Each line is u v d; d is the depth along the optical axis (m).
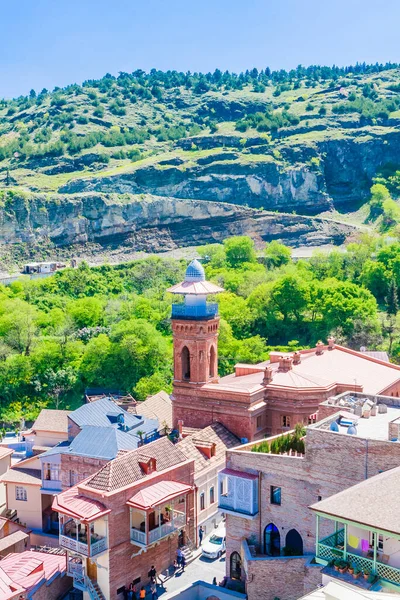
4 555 65.88
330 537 40.19
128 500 54.59
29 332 137.75
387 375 79.75
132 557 55.09
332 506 37.62
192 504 61.12
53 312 155.50
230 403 71.25
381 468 45.62
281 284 146.00
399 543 37.28
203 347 73.88
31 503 73.62
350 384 72.75
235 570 54.31
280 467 50.72
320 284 149.12
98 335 138.38
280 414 71.81
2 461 80.19
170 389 116.88
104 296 184.25
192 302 75.12
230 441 69.56
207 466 64.31
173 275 197.75
